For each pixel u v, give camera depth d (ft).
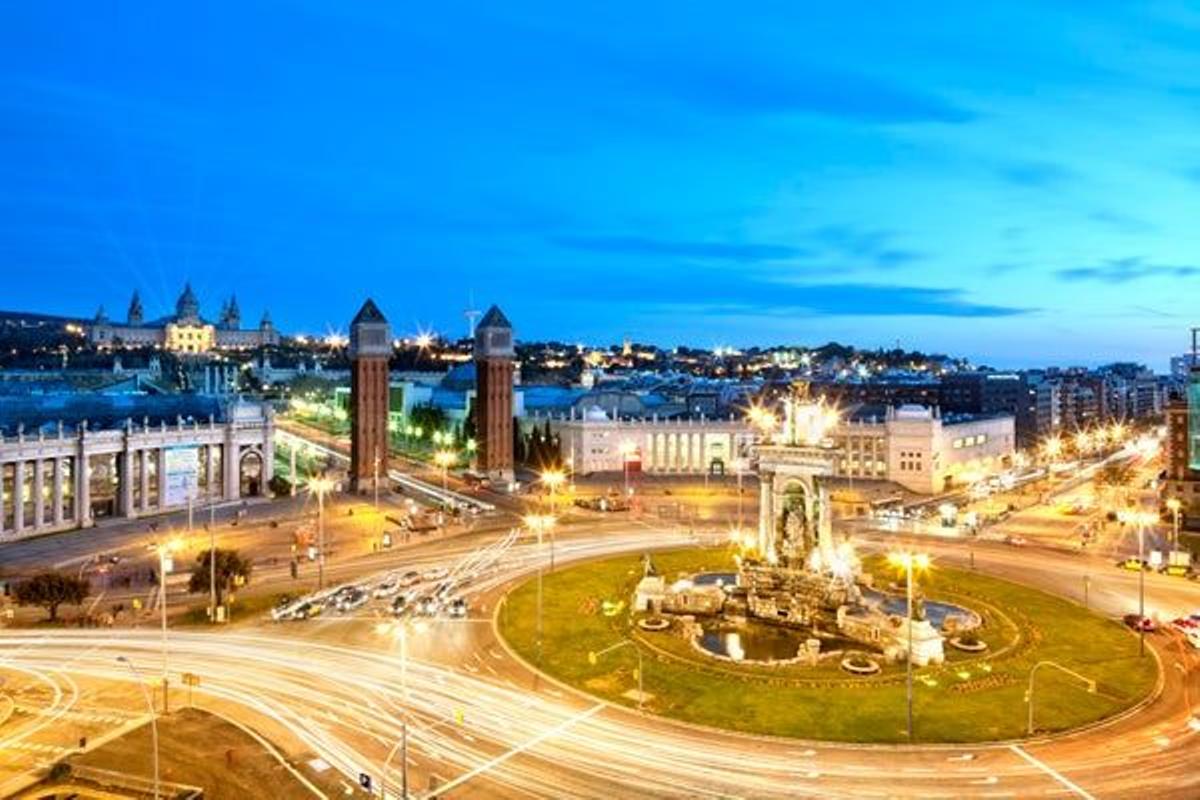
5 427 526.98
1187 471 558.56
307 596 370.94
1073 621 337.11
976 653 299.99
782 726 241.14
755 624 342.03
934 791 204.74
